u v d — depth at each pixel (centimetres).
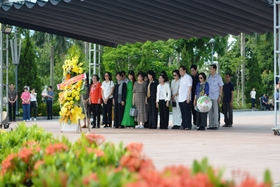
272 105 4781
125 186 228
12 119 2552
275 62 1361
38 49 5684
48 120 2684
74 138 1259
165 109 1716
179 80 1714
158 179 241
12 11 1603
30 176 392
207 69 5278
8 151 493
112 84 1805
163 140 1201
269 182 238
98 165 356
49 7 1538
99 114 1803
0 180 361
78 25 1845
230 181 261
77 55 1494
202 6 1592
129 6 1569
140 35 2055
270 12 1662
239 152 936
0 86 1736
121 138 1266
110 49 3866
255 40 5756
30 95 2669
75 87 1488
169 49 3906
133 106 1770
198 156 868
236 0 1516
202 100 1580
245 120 2391
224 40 4950
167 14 1688
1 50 1720
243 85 5200
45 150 407
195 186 235
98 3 1510
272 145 1077
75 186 274
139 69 3775
